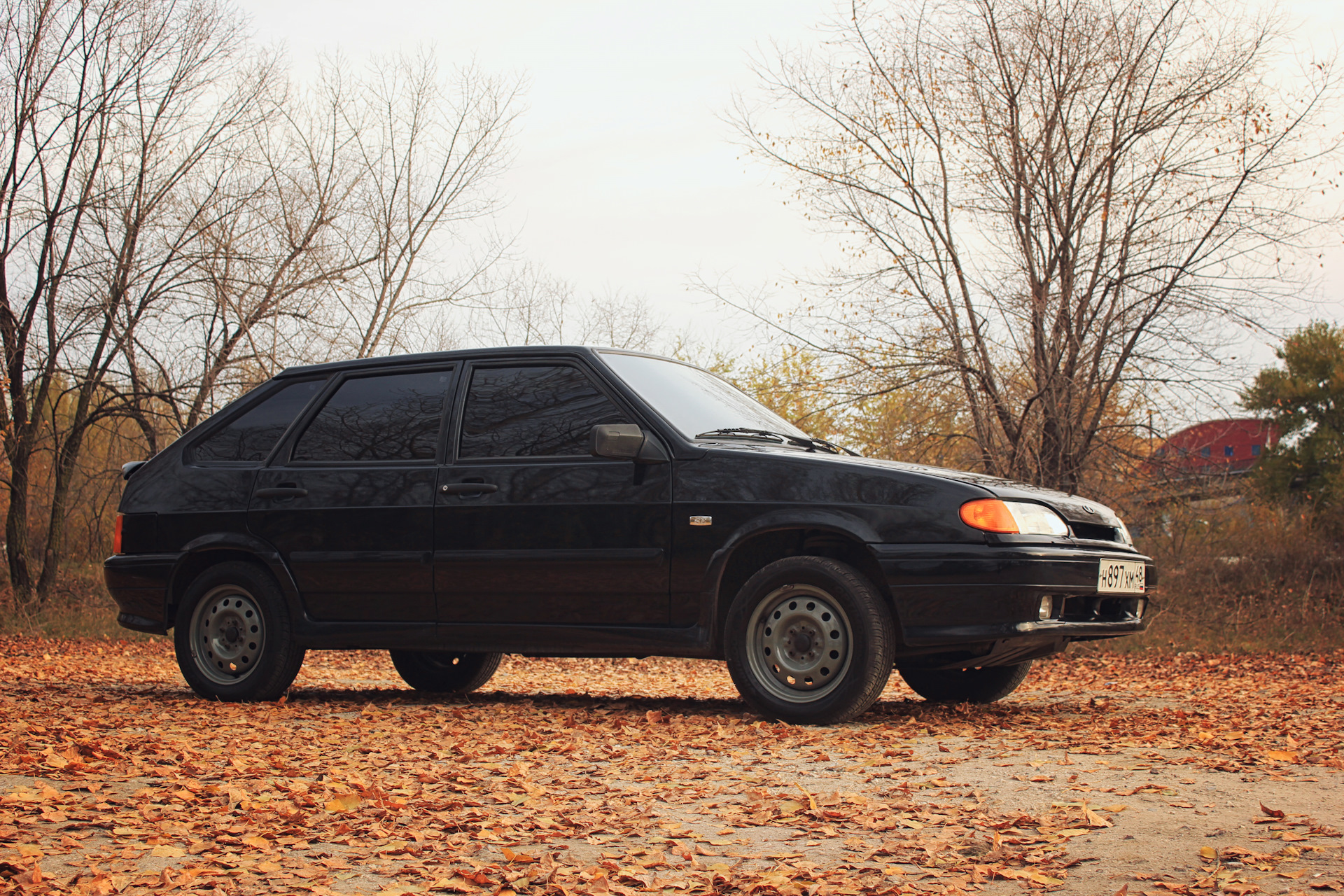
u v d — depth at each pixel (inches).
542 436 228.4
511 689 326.0
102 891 109.0
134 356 730.8
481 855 124.1
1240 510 719.7
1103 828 127.1
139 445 791.7
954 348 631.8
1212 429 620.1
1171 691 329.4
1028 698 285.3
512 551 223.5
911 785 152.6
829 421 679.1
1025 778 156.2
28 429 751.7
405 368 247.9
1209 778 154.9
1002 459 638.5
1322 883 102.8
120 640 633.0
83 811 142.0
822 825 133.1
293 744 192.4
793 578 204.7
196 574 262.8
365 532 236.7
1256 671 433.4
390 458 240.2
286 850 126.6
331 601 242.2
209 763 174.2
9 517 757.3
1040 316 616.1
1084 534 217.9
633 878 113.4
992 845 121.6
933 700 260.8
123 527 264.4
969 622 196.7
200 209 727.1
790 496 207.5
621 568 215.0
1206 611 624.1
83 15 708.7
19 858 119.3
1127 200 607.5
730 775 162.7
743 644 208.5
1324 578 660.1
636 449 210.7
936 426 664.4
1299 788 146.9
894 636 202.8
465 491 228.7
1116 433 630.5
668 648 214.7
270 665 245.3
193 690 261.3
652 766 171.2
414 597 233.0
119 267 719.7
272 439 255.8
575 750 185.8
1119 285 602.2
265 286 737.6
